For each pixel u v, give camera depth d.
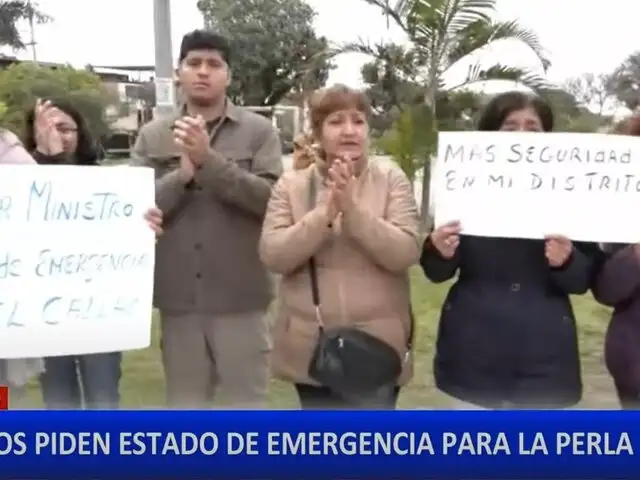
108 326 2.65
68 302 2.60
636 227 2.50
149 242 2.67
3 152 2.79
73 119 3.06
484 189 2.54
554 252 2.46
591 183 2.51
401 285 2.59
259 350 3.04
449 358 2.60
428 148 6.76
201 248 2.90
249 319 3.01
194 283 2.92
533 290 2.53
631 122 2.83
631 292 2.56
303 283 2.54
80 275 2.61
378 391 2.47
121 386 3.44
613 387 3.50
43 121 2.99
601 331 4.48
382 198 2.55
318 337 2.49
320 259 2.53
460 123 6.96
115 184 2.62
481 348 2.53
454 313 2.59
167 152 2.96
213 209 2.89
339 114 2.52
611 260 2.56
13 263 2.54
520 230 2.50
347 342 2.43
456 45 6.95
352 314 2.50
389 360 2.47
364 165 2.58
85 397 3.04
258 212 2.82
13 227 2.54
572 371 2.54
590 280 2.59
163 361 3.06
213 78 2.85
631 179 2.50
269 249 2.50
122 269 2.65
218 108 2.92
